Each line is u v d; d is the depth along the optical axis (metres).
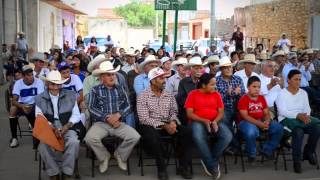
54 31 34.78
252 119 7.11
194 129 6.67
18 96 8.39
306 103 7.38
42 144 6.24
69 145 6.30
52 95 6.71
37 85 8.50
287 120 7.21
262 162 7.50
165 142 7.05
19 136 9.31
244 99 7.23
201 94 6.99
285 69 10.51
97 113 6.85
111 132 6.82
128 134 6.74
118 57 15.58
